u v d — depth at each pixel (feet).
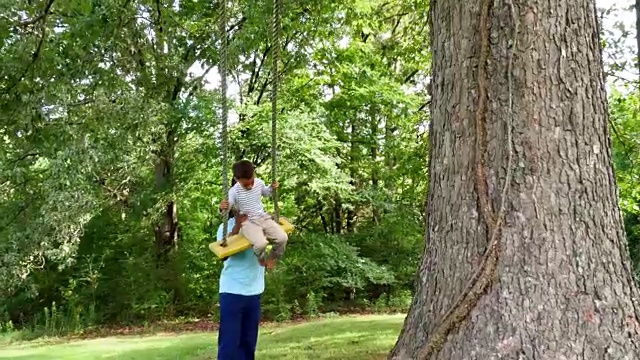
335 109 63.31
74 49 29.40
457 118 11.61
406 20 58.23
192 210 61.36
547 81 11.18
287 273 58.49
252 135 52.06
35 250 43.45
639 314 10.86
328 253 59.47
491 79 11.37
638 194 37.40
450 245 11.45
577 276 10.71
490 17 11.44
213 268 59.36
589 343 10.39
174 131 51.98
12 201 46.78
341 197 60.44
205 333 45.73
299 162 54.49
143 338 43.96
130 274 56.08
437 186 11.93
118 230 57.98
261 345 26.99
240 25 49.83
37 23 28.22
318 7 48.57
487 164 11.27
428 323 11.43
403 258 66.80
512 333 10.53
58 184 39.29
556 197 10.94
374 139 66.80
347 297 64.69
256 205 16.49
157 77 34.86
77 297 55.26
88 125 34.01
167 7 36.52
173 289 57.31
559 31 11.31
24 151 36.81
